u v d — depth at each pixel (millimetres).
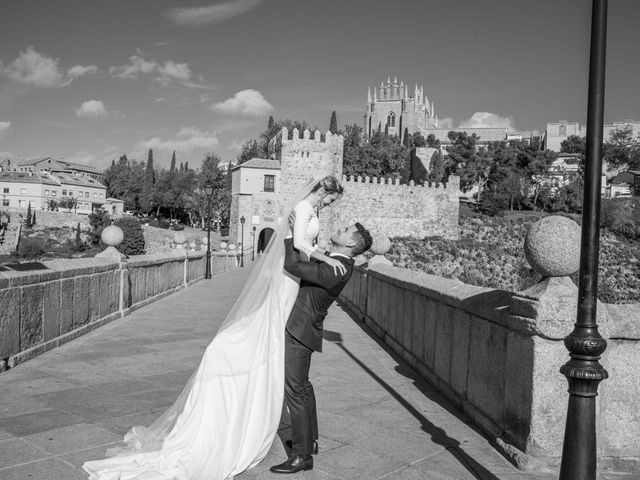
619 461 3799
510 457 3869
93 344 7938
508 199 92312
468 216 84000
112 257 10875
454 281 6043
